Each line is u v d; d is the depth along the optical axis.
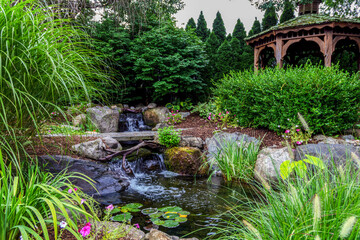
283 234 1.54
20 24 1.97
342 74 5.29
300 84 5.15
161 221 2.82
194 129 6.88
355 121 5.45
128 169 4.80
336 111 5.16
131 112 9.59
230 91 6.86
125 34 9.77
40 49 2.02
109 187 3.85
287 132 5.07
